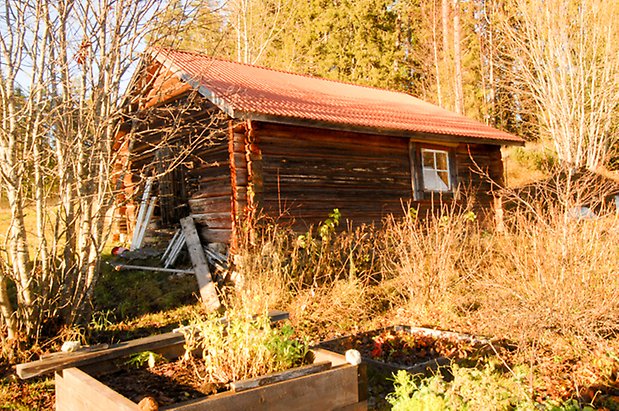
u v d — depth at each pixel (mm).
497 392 3982
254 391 2807
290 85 13539
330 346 6125
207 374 3447
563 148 21703
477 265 8125
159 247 11734
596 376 4891
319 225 10977
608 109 21312
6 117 5566
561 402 4172
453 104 27922
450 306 7438
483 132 14961
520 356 5418
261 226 9531
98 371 3469
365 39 28672
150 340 3732
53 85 6004
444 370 5180
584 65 21922
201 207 10883
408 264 7805
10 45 5605
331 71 28953
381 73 28328
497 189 15234
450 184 13977
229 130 9914
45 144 6023
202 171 10875
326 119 10398
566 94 21328
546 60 23094
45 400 4832
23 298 5629
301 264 8789
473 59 30578
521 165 24047
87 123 5977
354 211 11695
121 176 6801
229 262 9344
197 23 7547
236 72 12961
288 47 27969
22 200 5688
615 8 22047
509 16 25328
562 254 6102
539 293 6070
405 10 33406
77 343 3549
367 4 28406
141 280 9438
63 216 6273
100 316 7500
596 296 5898
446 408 3607
